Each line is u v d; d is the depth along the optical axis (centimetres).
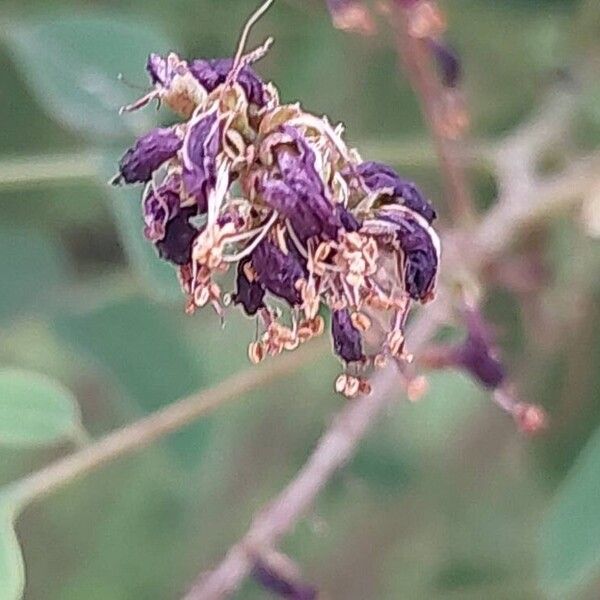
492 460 26
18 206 23
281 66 23
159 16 23
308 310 14
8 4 23
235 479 26
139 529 28
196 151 14
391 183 15
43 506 28
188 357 21
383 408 18
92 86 21
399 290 15
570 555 18
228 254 15
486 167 21
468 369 18
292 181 14
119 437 17
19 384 17
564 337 23
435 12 19
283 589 17
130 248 19
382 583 26
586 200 20
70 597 28
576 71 22
